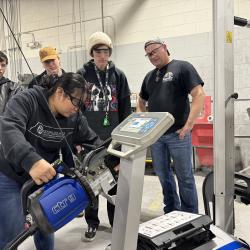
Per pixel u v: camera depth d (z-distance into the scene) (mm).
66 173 938
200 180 3535
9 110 1229
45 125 1324
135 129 824
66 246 2162
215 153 1244
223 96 1203
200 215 1217
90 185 912
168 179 2418
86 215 2283
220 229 1186
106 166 953
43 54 2598
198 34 4070
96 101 2221
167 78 2215
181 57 4211
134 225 830
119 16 4578
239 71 3865
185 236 1087
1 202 1386
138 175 809
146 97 2570
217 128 1224
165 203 2471
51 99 1296
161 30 4301
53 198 865
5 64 2287
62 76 1260
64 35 5102
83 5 4852
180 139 2184
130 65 4559
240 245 1108
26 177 1353
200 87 2141
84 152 1388
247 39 3771
